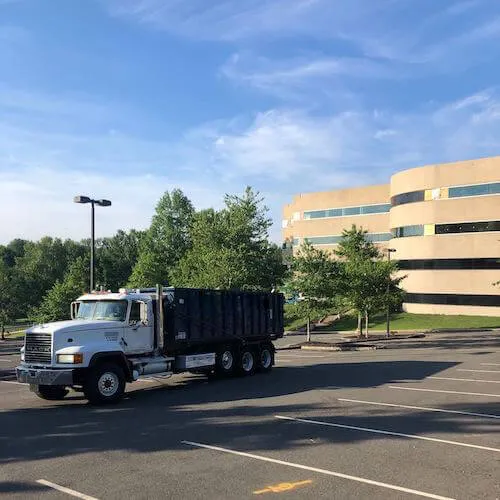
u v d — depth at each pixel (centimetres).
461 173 5403
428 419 1036
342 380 1655
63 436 938
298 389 1480
